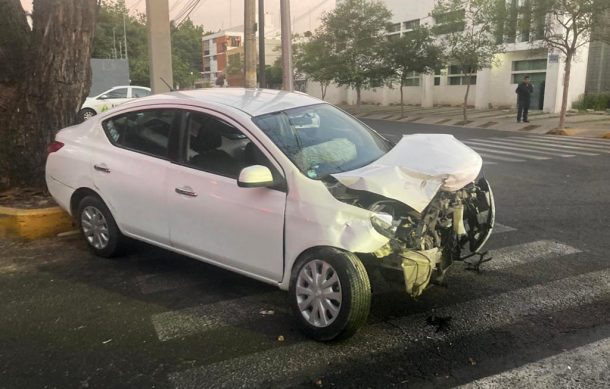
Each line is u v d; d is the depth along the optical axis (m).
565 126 20.33
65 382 3.30
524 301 4.47
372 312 4.28
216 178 4.33
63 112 7.02
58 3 6.53
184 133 4.65
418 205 3.62
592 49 25.41
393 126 23.91
